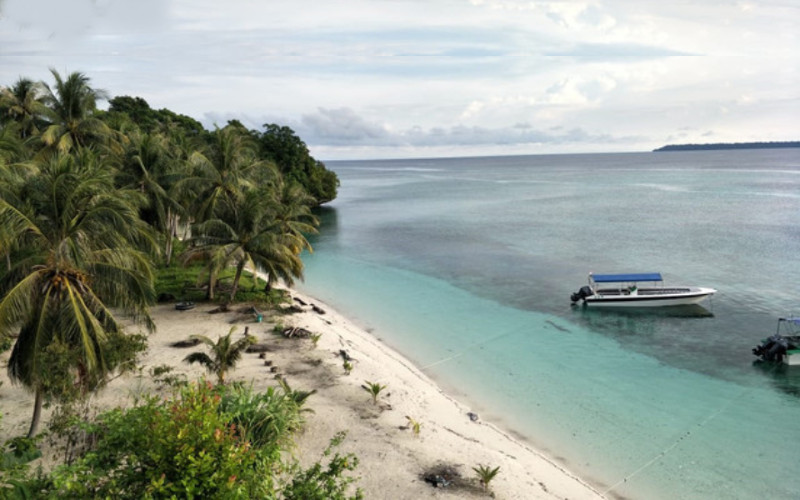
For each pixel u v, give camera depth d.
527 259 57.78
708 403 24.80
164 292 38.16
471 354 31.41
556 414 23.86
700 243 63.44
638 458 20.25
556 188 160.12
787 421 22.98
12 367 16.92
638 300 39.66
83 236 17.58
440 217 96.94
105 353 17.80
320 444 19.38
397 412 22.56
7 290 16.77
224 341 23.44
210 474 9.94
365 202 133.25
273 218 38.66
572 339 33.81
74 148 45.16
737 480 18.78
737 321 36.62
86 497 10.03
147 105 103.50
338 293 45.91
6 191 16.98
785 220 79.38
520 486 17.73
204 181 41.66
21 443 16.12
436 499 16.53
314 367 26.86
